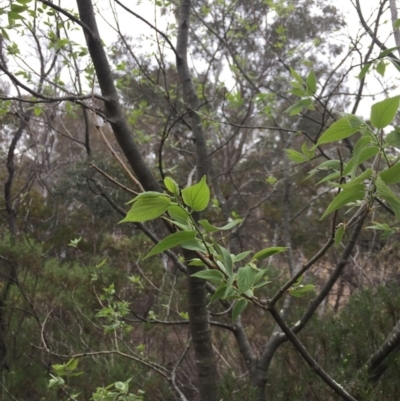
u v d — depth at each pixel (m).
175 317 5.00
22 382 4.29
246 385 3.09
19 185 8.48
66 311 4.95
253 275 1.04
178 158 7.48
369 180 1.03
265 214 8.59
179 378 4.73
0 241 5.27
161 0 3.59
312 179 8.76
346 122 0.97
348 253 2.61
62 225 8.08
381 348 2.58
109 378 3.82
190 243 1.04
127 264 6.84
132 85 5.28
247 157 8.31
